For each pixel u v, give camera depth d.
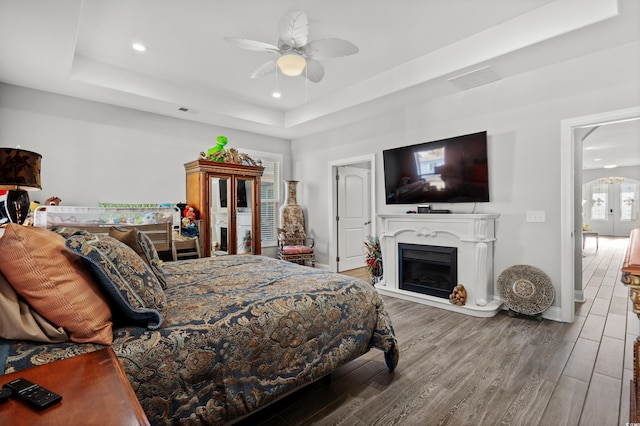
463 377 2.05
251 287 1.85
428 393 1.88
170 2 2.47
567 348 2.45
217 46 3.14
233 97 4.55
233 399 1.36
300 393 1.89
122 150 4.16
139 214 3.54
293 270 2.37
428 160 3.93
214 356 1.31
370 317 2.02
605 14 2.28
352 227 5.87
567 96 2.96
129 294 1.23
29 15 2.22
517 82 3.26
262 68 2.90
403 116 4.26
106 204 3.78
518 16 2.71
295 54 2.52
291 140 6.19
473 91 3.58
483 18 2.74
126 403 0.73
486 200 3.47
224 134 5.21
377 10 2.61
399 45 3.17
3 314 1.03
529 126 3.20
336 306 1.83
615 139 6.49
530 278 3.13
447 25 2.83
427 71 3.35
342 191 5.66
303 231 5.66
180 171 4.70
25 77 3.24
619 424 1.59
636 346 1.55
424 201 4.00
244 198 4.83
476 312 3.23
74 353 1.04
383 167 4.55
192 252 4.01
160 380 1.17
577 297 3.67
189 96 4.14
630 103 2.65
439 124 3.88
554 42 2.62
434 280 3.84
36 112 3.56
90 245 1.19
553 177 3.06
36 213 2.99
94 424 0.65
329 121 4.88
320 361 1.72
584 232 7.96
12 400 0.71
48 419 0.65
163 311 1.38
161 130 4.51
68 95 3.73
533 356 2.32
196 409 1.25
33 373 0.85
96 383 0.81
